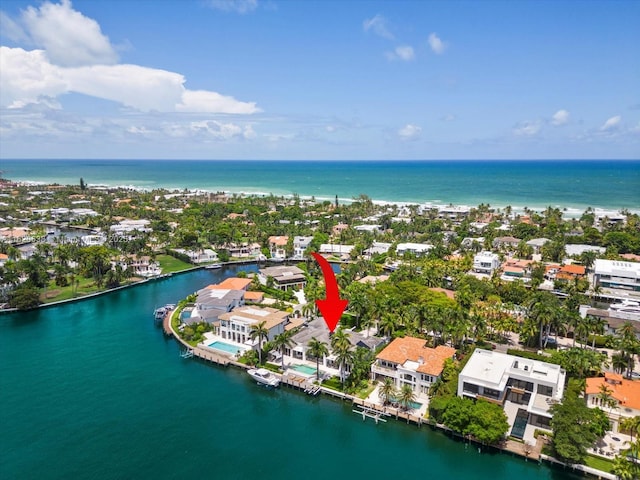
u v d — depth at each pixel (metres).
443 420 88.19
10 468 79.75
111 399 102.19
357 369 102.50
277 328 128.50
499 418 82.12
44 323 149.50
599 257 197.00
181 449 85.38
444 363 100.69
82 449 84.94
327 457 83.44
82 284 189.12
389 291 148.75
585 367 97.44
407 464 81.56
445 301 139.50
